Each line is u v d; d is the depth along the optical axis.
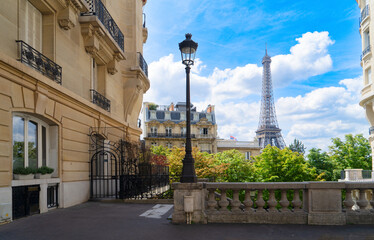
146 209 10.83
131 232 6.92
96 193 13.80
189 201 7.72
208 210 8.05
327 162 46.31
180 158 31.14
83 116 13.15
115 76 18.09
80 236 6.54
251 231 6.98
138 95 20.38
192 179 8.14
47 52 10.88
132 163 15.30
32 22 10.29
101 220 8.46
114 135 17.05
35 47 10.45
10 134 8.31
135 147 16.45
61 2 10.99
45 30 10.95
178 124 78.25
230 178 39.06
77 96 12.20
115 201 13.32
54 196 10.89
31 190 9.31
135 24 20.31
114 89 17.84
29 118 9.77
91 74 14.41
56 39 11.12
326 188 7.74
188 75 8.86
